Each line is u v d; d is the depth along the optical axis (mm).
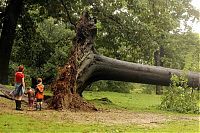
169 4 24375
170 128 11758
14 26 26688
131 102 24469
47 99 17859
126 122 12828
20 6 26781
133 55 26062
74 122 11891
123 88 41406
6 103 16156
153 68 21234
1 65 26109
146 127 11703
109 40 26359
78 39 18219
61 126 10844
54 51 33156
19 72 14531
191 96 19297
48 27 37375
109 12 25422
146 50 25141
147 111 18109
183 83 20469
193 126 12547
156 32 24875
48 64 32219
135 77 20891
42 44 32281
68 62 16828
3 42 26359
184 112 18906
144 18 24500
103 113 15383
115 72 20203
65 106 15523
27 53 32781
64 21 28469
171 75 21250
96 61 19203
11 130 9781
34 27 30688
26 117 12281
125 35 25188
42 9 28656
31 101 15594
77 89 17641
